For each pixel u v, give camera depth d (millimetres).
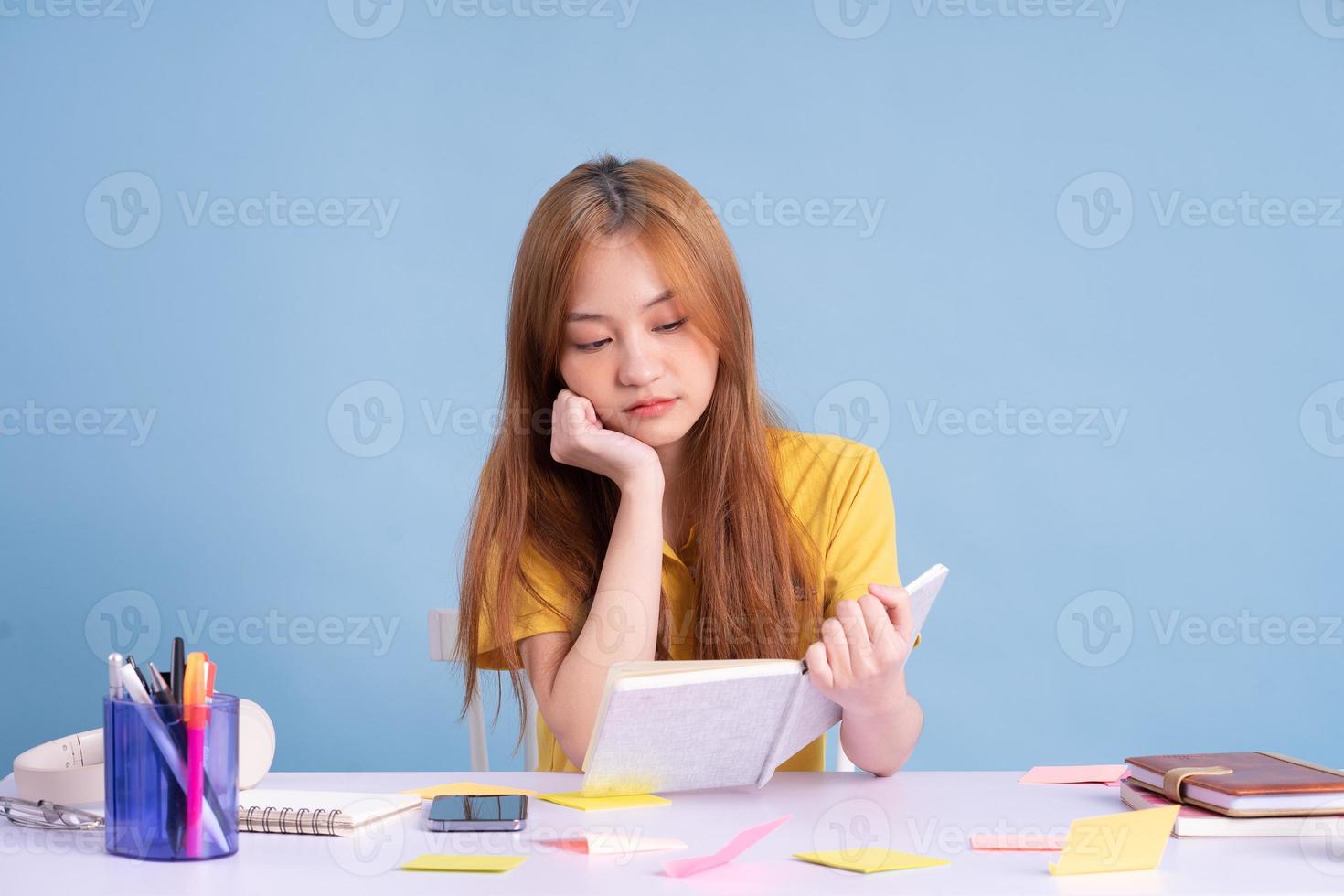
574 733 1147
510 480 1261
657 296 1148
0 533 2654
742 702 951
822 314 2693
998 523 2707
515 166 2693
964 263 2709
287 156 2680
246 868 780
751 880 747
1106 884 739
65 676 2654
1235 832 860
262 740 1017
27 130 2674
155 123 2676
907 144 2705
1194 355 2727
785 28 2707
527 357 1248
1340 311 2736
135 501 2668
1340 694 2734
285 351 2682
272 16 2684
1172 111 2727
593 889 729
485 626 1260
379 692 2670
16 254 2668
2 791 1011
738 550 1252
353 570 2672
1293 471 2729
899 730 1042
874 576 1290
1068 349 2709
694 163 2697
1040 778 1083
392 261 2686
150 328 2676
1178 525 2725
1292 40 2736
